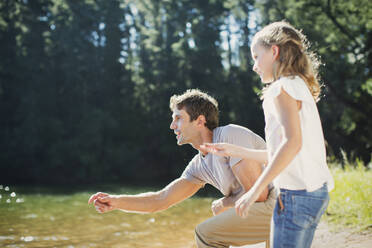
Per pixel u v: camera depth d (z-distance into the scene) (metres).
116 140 30.05
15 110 27.95
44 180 26.88
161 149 29.86
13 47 28.66
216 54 30.88
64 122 28.55
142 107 31.19
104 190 19.20
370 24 16.59
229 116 29.36
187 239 6.18
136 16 33.62
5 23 28.70
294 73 1.97
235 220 2.55
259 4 22.48
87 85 30.08
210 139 2.74
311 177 1.88
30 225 7.53
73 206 11.11
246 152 2.31
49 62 29.16
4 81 28.11
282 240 1.90
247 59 30.53
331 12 17.47
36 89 28.48
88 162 27.41
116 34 31.20
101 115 28.89
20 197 14.18
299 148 1.81
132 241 6.07
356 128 20.30
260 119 29.09
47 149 27.22
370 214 4.49
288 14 18.84
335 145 23.16
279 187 1.93
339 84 18.58
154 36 32.03
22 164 27.00
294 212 1.88
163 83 31.39
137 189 20.16
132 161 29.20
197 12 32.09
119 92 30.95
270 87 1.93
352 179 5.60
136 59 32.69
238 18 31.05
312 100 1.94
